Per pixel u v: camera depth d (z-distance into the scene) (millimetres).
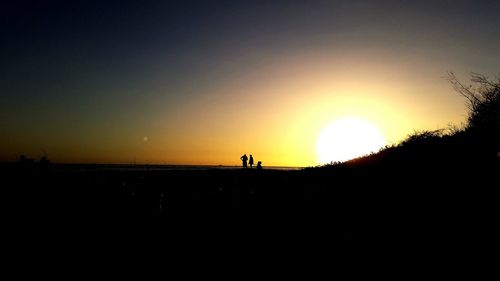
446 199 10422
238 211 20031
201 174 50906
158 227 16766
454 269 7199
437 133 17672
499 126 13164
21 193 28359
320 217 13727
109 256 11617
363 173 17578
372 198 13266
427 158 14570
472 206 9469
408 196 11781
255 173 44219
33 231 15820
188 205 23406
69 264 10750
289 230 13250
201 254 11516
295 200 18625
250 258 10594
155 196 27094
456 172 11906
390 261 8312
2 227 16641
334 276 8211
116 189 31469
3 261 11188
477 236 8102
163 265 10492
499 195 9469
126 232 15539
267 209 18812
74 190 30641
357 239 10219
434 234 8852
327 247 10328
